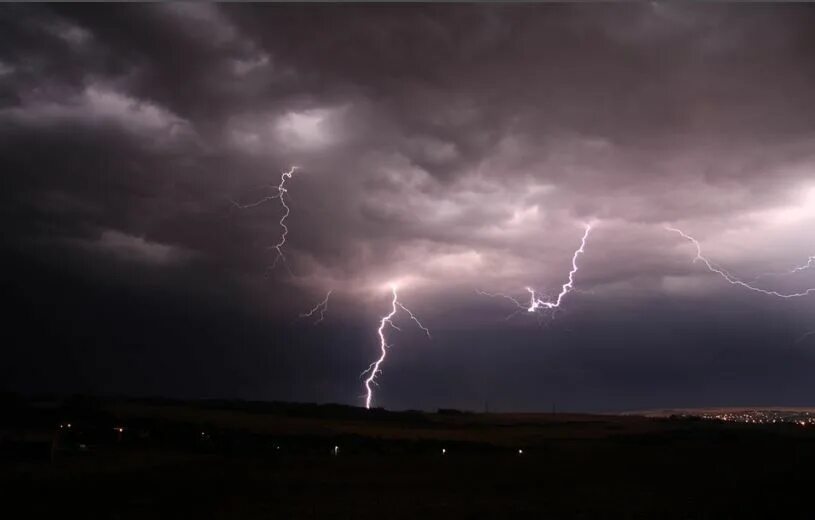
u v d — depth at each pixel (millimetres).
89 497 20281
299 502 19406
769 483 22406
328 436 42750
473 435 48531
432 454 36438
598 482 23672
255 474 26047
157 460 31359
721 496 19953
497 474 26344
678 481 23641
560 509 18062
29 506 18719
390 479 24703
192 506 18734
